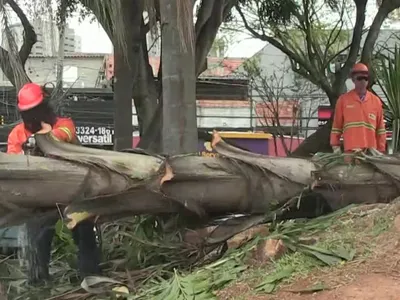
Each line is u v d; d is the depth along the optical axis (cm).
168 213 504
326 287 343
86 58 2653
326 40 1741
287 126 2286
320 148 1210
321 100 2539
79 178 466
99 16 618
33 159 465
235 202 500
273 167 497
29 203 468
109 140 2323
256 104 2536
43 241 504
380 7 1213
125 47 734
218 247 491
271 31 1653
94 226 492
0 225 474
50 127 495
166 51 590
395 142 860
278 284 362
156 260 505
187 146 593
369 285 337
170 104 594
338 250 388
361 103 680
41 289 473
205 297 365
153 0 592
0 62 667
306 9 1456
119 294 419
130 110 901
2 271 513
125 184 469
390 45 1677
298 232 437
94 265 484
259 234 465
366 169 511
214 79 2555
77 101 2316
